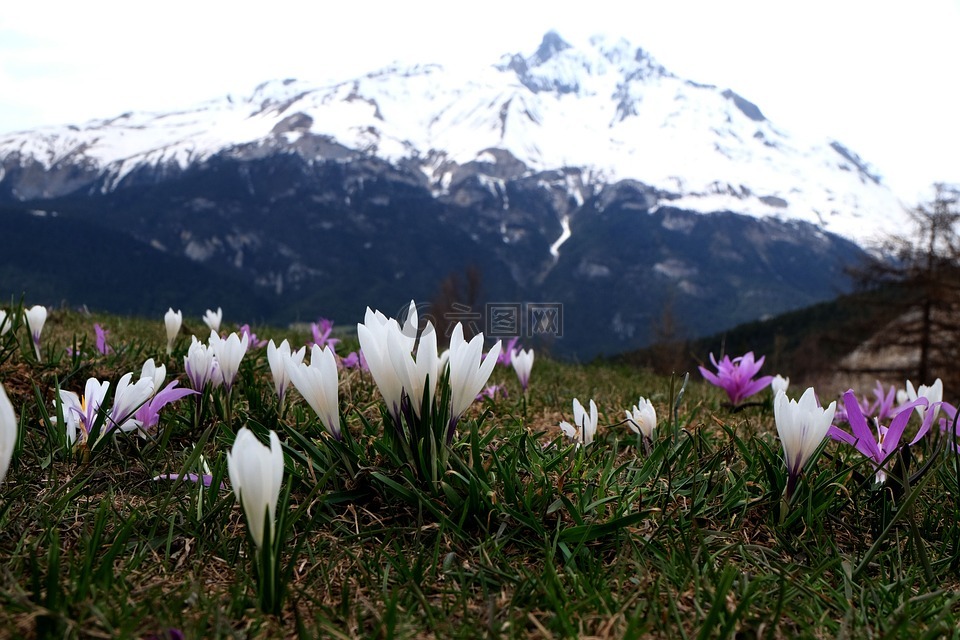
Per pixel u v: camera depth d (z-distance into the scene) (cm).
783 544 36
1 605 26
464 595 28
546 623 28
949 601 29
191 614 27
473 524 36
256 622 26
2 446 26
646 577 31
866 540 38
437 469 36
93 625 25
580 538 34
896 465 40
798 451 37
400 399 36
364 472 36
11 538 32
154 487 39
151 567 31
